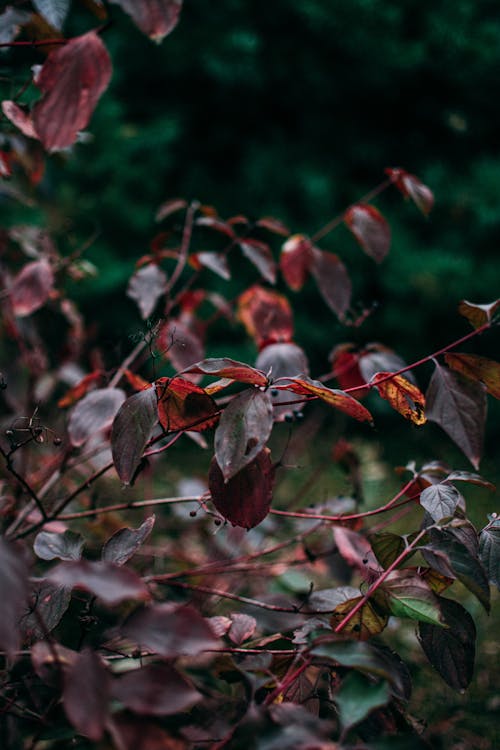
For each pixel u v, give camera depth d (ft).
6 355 4.13
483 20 13.17
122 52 12.05
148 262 3.65
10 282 3.90
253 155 12.47
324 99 12.79
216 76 12.18
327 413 6.45
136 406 2.35
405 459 9.00
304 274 3.52
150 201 11.76
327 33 12.42
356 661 2.18
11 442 2.78
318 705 2.48
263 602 3.10
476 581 2.35
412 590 2.40
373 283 12.35
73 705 1.95
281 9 12.32
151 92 12.78
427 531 2.48
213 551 3.94
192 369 2.28
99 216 11.02
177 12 2.27
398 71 12.73
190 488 3.99
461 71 12.95
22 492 3.41
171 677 2.04
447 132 13.28
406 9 12.87
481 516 6.98
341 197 12.69
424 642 2.48
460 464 9.05
